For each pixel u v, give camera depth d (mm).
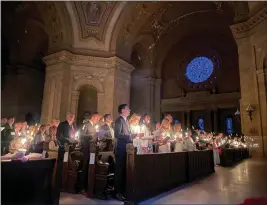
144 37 23328
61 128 6102
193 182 6758
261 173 8117
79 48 17234
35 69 21906
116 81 17328
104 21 17734
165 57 27078
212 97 23609
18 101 20562
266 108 13312
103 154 5496
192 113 24766
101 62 17500
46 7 16891
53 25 17203
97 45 17797
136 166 4566
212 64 24516
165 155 5785
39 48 21719
